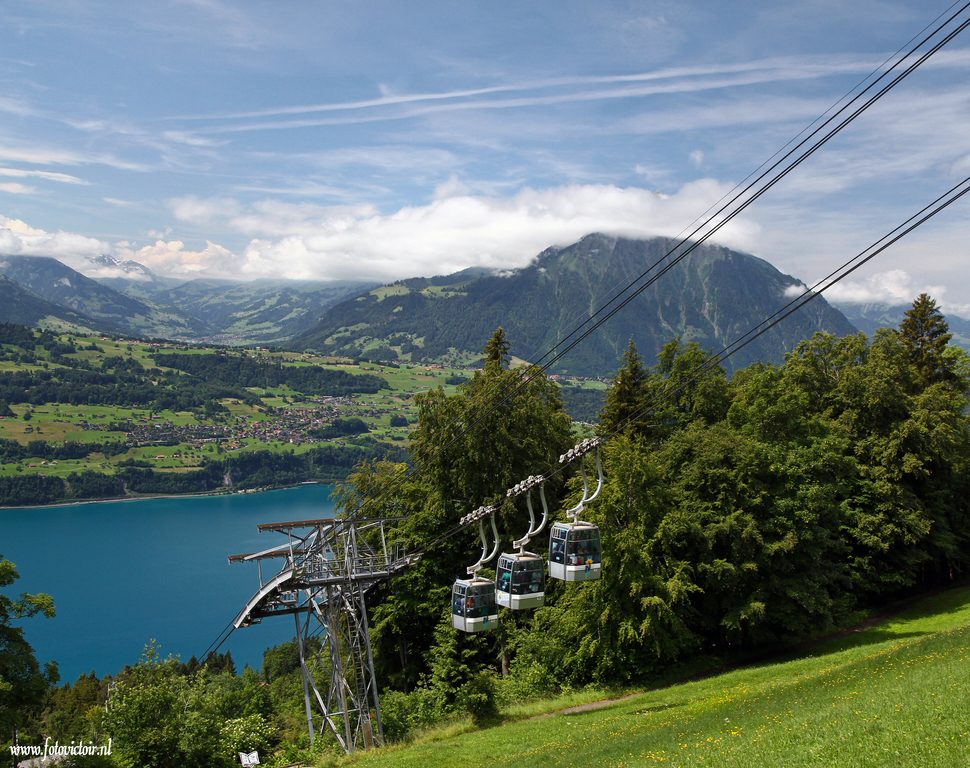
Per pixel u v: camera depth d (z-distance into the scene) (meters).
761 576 44.34
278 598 43.12
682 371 60.97
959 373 69.88
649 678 41.88
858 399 54.50
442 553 49.03
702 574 44.72
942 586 59.59
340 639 43.53
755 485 44.22
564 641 43.09
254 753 43.66
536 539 49.25
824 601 43.66
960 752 15.84
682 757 20.94
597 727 30.70
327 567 41.53
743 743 20.56
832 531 48.84
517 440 49.78
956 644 27.55
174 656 36.94
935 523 54.22
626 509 42.03
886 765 16.36
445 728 37.22
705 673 42.72
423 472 52.16
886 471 51.88
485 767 27.02
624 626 39.84
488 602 34.16
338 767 33.06
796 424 50.47
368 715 37.75
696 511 44.84
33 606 29.09
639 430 60.09
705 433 47.91
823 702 23.34
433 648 43.34
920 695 20.36
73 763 31.12
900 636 45.06
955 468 57.66
